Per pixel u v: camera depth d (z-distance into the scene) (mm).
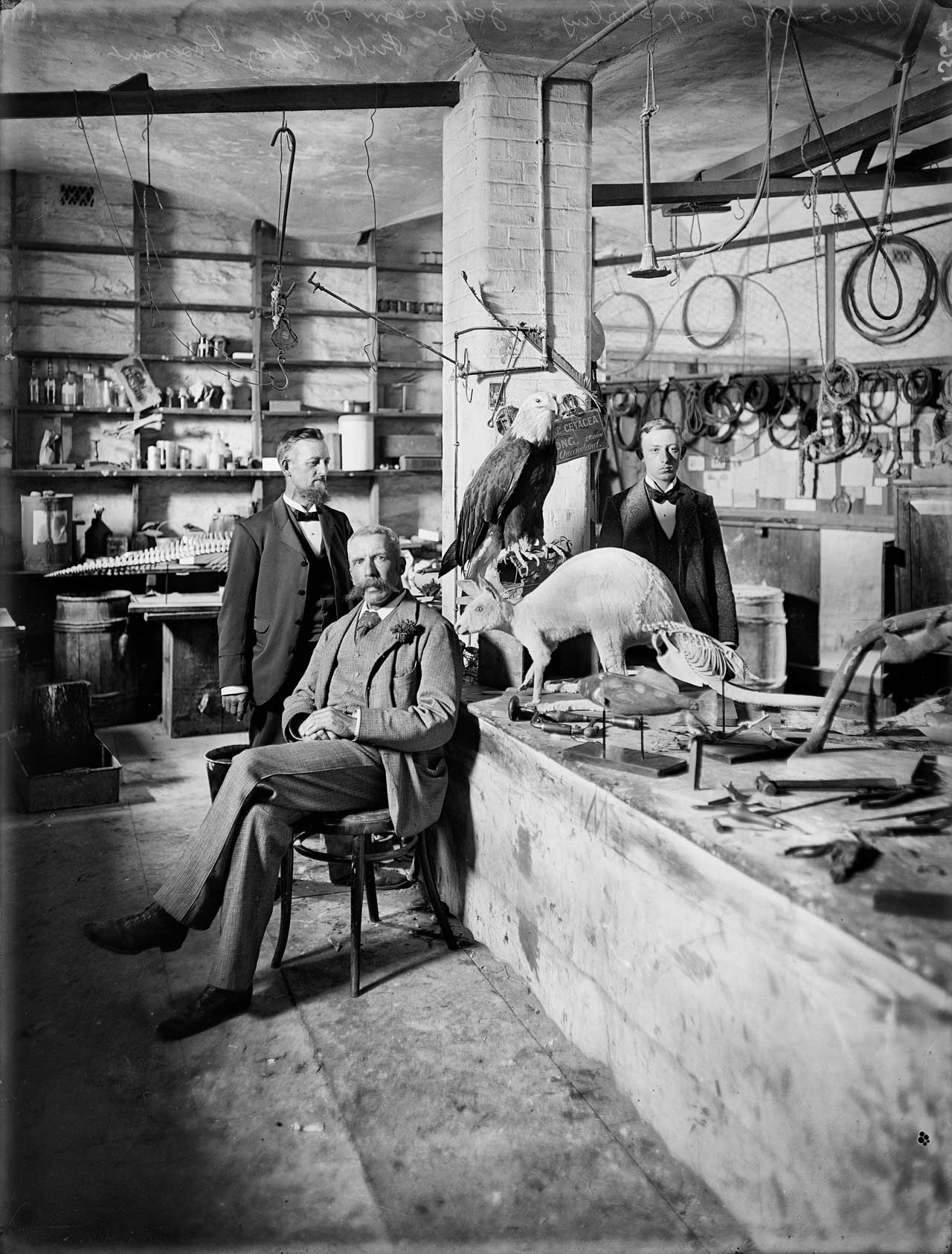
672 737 2936
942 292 6969
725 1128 2119
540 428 3480
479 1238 2094
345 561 4133
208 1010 2930
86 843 4508
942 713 2850
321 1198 2230
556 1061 2732
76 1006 3084
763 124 5754
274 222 8117
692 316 8875
